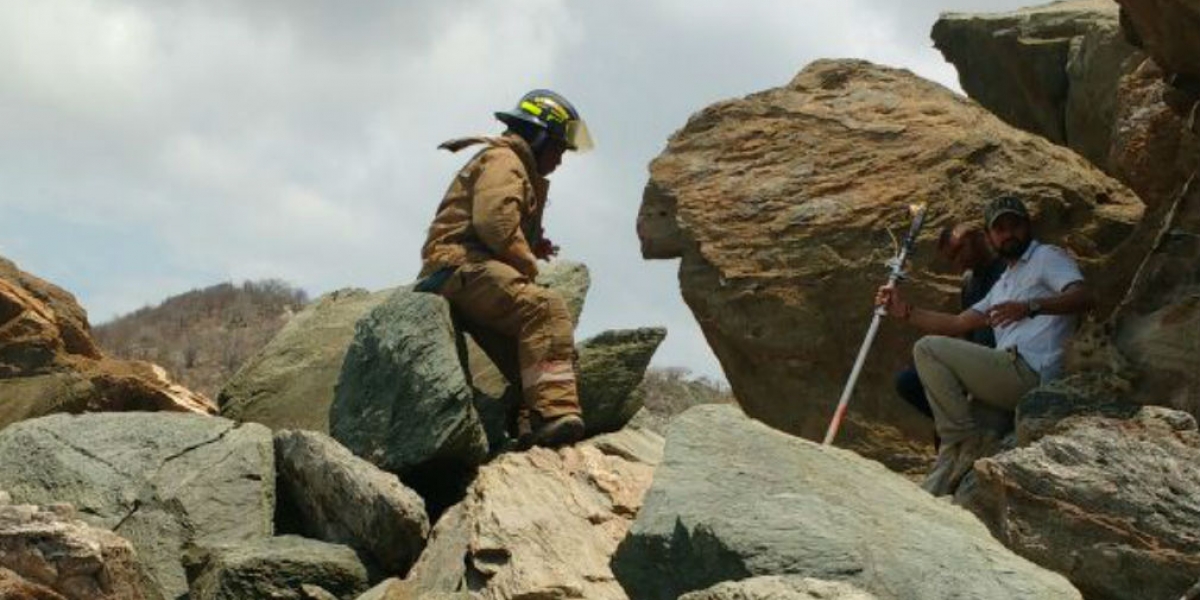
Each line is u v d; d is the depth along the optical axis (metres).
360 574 8.43
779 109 12.62
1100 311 11.06
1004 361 9.27
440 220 10.02
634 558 7.06
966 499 8.54
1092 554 7.66
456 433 9.34
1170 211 9.48
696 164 12.61
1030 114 14.34
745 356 12.24
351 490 8.73
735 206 12.30
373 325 9.75
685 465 7.51
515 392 10.09
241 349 39.34
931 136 12.04
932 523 7.14
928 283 11.55
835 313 11.84
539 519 8.58
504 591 8.07
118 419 9.52
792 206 12.12
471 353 10.51
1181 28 8.93
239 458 9.23
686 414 7.93
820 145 12.31
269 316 41.94
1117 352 8.84
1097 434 8.08
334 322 11.29
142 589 7.95
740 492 7.31
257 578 8.26
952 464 9.30
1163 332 8.80
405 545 8.62
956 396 9.34
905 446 11.61
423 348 9.52
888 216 11.80
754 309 12.05
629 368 10.22
